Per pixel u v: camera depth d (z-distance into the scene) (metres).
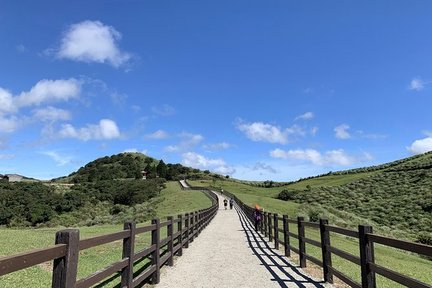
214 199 54.09
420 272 15.39
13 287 7.57
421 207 53.59
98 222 51.97
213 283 8.70
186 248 14.98
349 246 20.03
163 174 145.38
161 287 8.30
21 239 13.84
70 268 3.87
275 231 15.25
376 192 73.81
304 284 8.59
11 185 82.44
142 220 41.09
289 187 112.62
